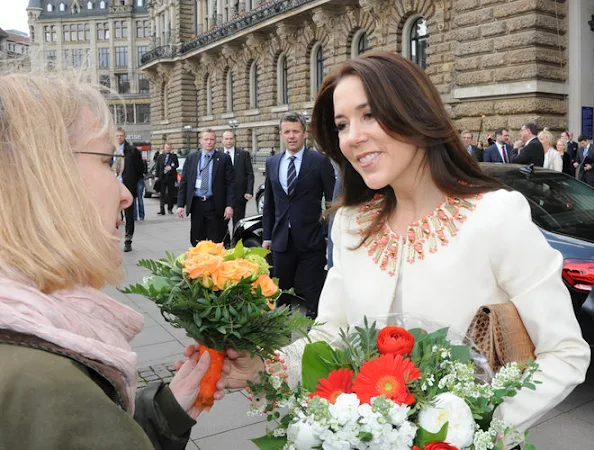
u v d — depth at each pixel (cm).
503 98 1538
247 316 135
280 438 134
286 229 531
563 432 358
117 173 118
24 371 79
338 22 2325
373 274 170
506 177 518
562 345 148
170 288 136
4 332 85
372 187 162
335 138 183
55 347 86
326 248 539
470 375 122
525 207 160
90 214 101
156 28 4272
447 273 157
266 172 548
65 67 114
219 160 788
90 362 90
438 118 155
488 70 1555
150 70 4166
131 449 78
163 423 134
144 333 540
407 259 165
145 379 437
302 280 545
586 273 391
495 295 158
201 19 3741
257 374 151
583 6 1463
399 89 153
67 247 95
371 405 111
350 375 126
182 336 530
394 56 158
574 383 145
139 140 7112
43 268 93
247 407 383
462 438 112
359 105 156
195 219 801
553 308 150
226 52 3186
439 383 120
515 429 136
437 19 1769
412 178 168
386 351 127
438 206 165
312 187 523
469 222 158
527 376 126
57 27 8675
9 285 91
